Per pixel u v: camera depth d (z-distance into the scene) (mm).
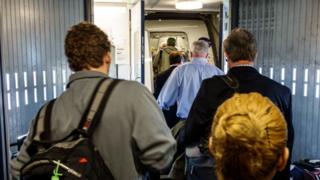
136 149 1317
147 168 1351
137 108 1294
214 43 7426
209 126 1816
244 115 709
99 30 1407
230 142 704
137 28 5336
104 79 1364
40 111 1388
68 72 3383
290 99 1820
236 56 1790
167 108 3365
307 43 3168
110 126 1286
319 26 3029
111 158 1298
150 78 7336
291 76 3365
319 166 2861
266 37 3619
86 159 1232
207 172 1876
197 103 1842
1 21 2287
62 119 1312
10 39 2688
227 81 1786
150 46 7633
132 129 1294
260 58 3705
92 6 3566
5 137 2252
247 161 695
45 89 3150
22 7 2836
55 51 3262
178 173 2180
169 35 7699
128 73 6023
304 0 3178
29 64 2939
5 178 2209
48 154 1247
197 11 7195
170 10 7129
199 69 3223
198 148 1913
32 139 1327
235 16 3908
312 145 3176
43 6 3098
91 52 1362
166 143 1317
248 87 1750
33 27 2982
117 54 5965
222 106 761
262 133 689
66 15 3369
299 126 3318
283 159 729
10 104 2689
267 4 3580
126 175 1302
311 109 3164
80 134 1281
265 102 732
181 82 3215
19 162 1361
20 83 2820
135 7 5504
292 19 3316
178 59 4395
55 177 1210
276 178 1728
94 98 1308
